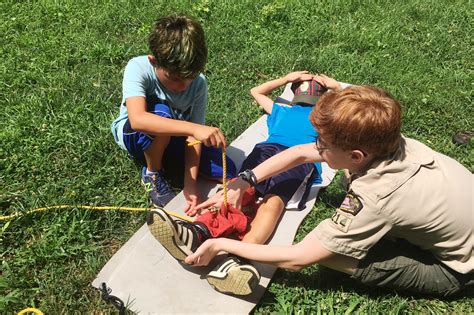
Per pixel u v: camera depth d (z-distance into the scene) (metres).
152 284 2.17
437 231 1.89
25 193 2.61
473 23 4.50
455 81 3.76
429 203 1.85
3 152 2.83
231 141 3.17
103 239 2.44
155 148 2.52
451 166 1.96
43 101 3.26
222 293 2.15
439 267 2.05
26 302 2.10
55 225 2.40
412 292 2.21
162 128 2.30
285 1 4.62
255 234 2.32
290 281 2.25
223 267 2.04
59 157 2.88
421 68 3.90
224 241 2.09
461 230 1.90
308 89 3.02
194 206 2.54
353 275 2.08
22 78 3.47
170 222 1.99
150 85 2.55
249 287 1.99
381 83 3.73
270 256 2.02
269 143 2.77
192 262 2.10
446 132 3.29
